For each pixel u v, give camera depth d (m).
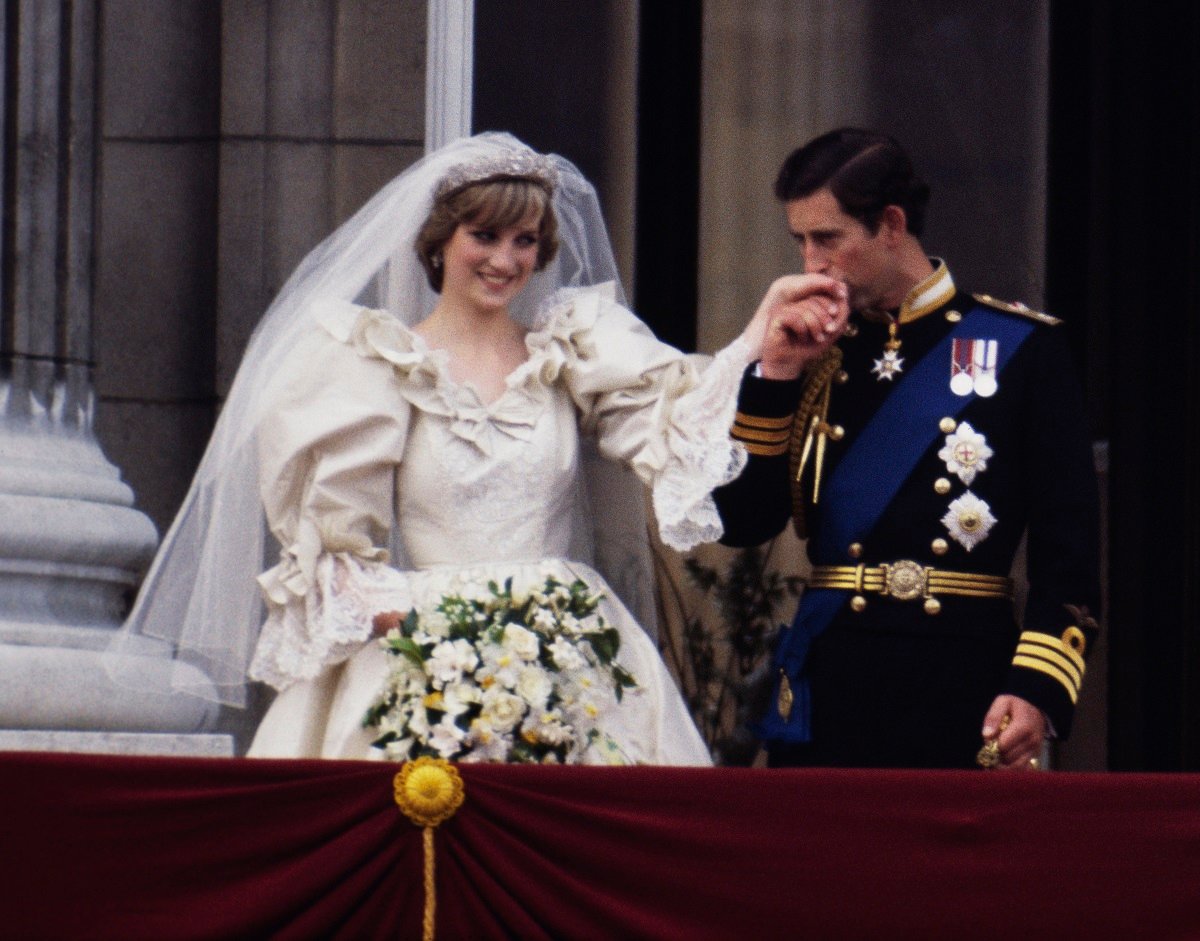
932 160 28.92
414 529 18.16
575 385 18.48
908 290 17.73
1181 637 26.91
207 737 19.81
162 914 14.36
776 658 17.62
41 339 20.84
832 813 14.74
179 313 24.61
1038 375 17.38
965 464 17.20
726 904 14.65
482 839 14.62
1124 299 27.75
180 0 24.88
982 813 14.76
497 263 18.34
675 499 17.73
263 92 24.59
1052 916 14.67
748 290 28.47
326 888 14.48
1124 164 27.91
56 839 14.35
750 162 28.61
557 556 18.39
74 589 20.36
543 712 16.36
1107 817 14.76
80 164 21.25
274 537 18.53
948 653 16.97
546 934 14.61
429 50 24.73
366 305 19.03
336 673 18.03
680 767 14.80
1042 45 28.78
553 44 27.89
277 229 24.42
